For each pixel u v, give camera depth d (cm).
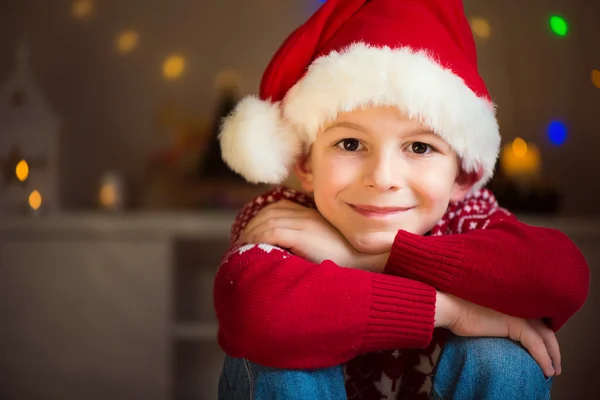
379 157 79
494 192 192
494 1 213
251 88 222
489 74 212
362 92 77
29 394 190
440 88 77
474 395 76
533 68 213
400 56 77
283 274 74
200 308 194
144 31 225
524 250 76
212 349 205
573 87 213
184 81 223
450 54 82
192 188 212
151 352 189
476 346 77
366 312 72
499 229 81
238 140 87
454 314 77
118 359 189
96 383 189
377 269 82
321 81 79
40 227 190
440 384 77
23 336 190
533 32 213
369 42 80
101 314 190
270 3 223
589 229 179
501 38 213
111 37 226
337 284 73
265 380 74
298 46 87
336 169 81
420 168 80
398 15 83
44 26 228
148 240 190
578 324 180
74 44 227
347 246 84
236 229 97
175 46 224
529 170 195
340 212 82
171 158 213
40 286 191
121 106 225
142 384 188
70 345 190
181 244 213
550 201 193
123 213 204
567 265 77
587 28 213
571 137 213
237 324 74
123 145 225
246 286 74
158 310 189
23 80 207
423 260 76
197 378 204
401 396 88
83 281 190
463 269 75
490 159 86
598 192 212
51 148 206
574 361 180
